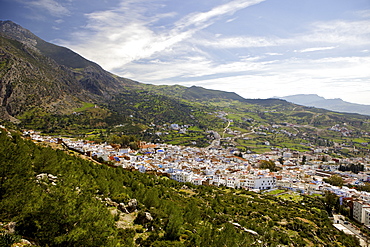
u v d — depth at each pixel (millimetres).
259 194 146625
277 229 85688
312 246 77562
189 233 55969
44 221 31250
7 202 31172
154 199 66250
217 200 107000
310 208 127312
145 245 43469
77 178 60281
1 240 25750
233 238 55094
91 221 34594
